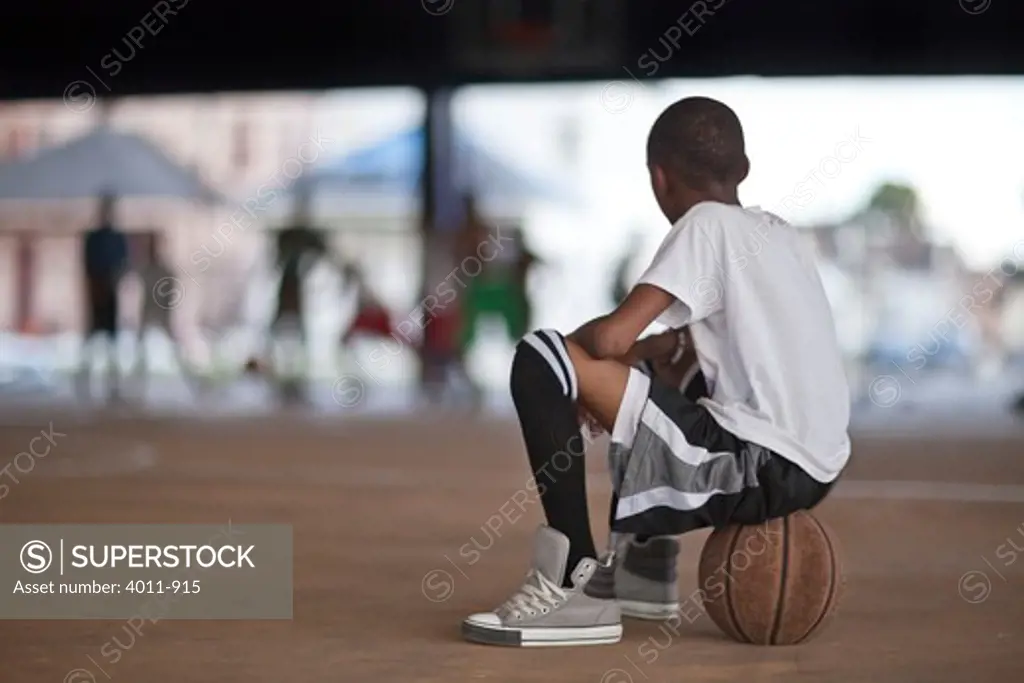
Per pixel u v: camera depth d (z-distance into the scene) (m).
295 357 35.62
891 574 10.16
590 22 41.69
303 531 12.05
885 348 48.38
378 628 7.97
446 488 15.55
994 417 31.50
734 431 7.29
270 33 43.94
